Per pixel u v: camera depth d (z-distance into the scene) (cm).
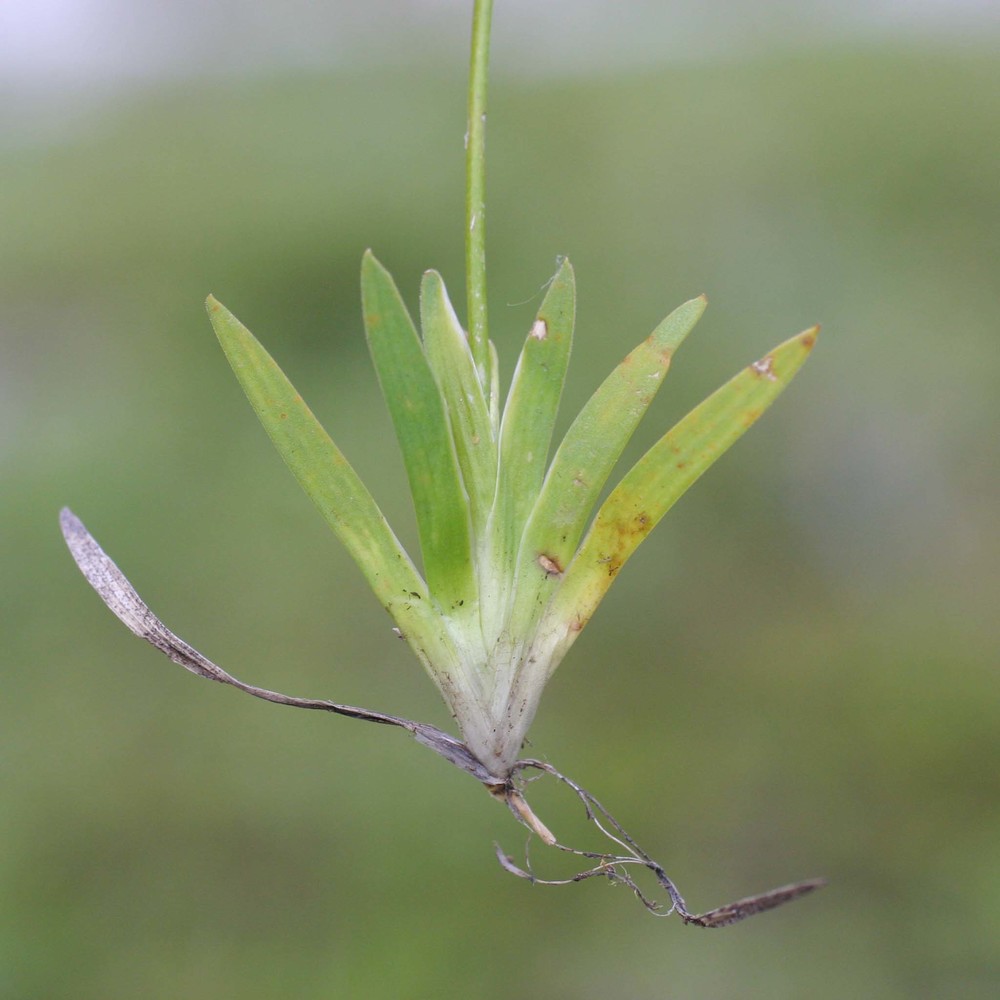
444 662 21
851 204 67
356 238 67
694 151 70
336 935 46
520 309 64
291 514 60
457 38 83
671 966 45
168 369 64
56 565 57
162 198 70
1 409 63
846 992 44
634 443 62
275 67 82
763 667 58
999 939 44
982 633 57
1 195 71
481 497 21
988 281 65
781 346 21
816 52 74
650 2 82
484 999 44
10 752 52
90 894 47
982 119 67
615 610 60
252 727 53
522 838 49
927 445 64
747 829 50
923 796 51
